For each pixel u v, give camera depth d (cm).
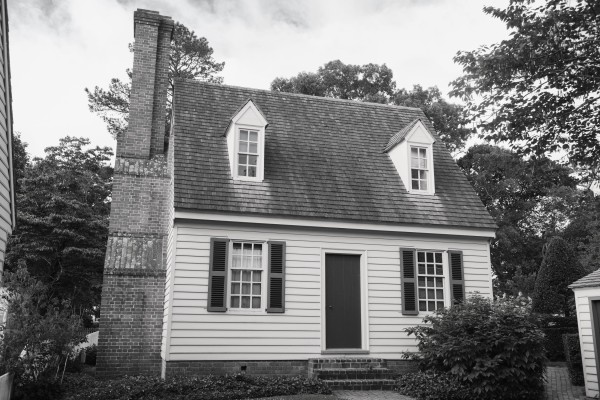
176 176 1274
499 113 1268
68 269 2186
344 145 1593
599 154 1288
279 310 1250
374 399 1051
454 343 1113
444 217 1441
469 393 1077
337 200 1381
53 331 1098
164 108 1577
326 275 1332
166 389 1005
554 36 1146
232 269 1252
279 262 1280
